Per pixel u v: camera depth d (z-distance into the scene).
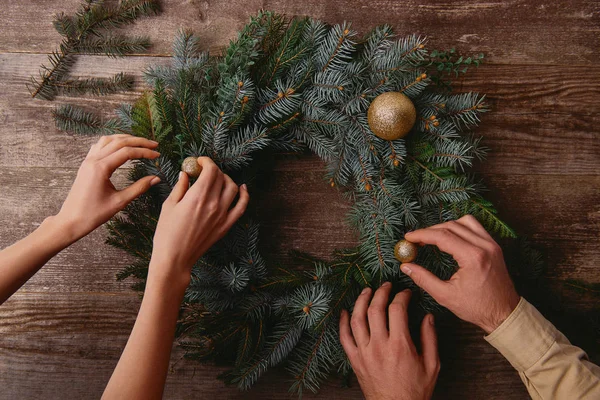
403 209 0.83
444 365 0.92
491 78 0.92
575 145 0.92
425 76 0.77
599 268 0.92
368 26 0.92
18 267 0.66
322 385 0.92
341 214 0.93
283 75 0.82
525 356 0.69
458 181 0.82
